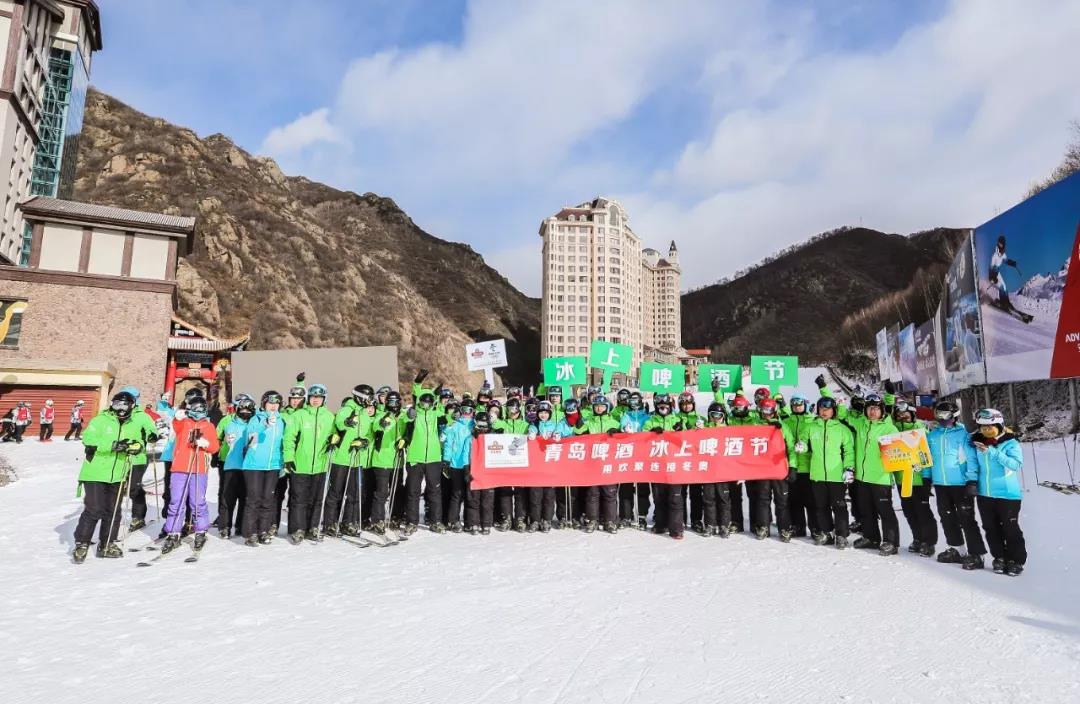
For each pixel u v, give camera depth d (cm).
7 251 3606
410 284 15625
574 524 941
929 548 764
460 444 916
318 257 9962
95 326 3058
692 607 525
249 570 651
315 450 816
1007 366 1722
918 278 7950
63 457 1914
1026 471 1448
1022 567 657
